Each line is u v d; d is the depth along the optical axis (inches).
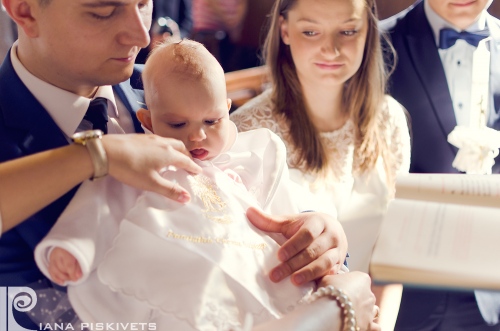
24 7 51.5
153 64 56.5
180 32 145.2
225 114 57.2
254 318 50.4
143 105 63.3
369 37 86.4
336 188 85.5
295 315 48.4
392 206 51.5
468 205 52.3
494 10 120.1
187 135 55.9
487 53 95.3
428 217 49.6
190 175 54.2
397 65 96.3
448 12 93.0
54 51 52.3
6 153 52.6
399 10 125.8
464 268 43.0
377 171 87.8
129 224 49.3
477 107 95.7
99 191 49.8
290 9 82.8
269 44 87.1
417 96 95.4
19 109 54.3
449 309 86.8
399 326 88.0
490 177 56.4
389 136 89.5
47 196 45.9
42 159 46.3
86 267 45.6
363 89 87.7
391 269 43.8
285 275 52.6
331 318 49.3
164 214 50.7
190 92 54.7
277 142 64.4
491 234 47.0
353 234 84.8
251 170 60.9
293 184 69.2
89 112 56.7
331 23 81.0
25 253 52.3
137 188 51.3
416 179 56.1
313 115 87.2
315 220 56.2
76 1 49.5
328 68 82.5
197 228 50.9
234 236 52.4
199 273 49.3
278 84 87.0
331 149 87.2
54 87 55.2
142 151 50.0
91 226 47.8
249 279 50.7
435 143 95.6
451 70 95.3
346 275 54.7
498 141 91.0
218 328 47.8
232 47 151.6
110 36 51.4
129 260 48.3
